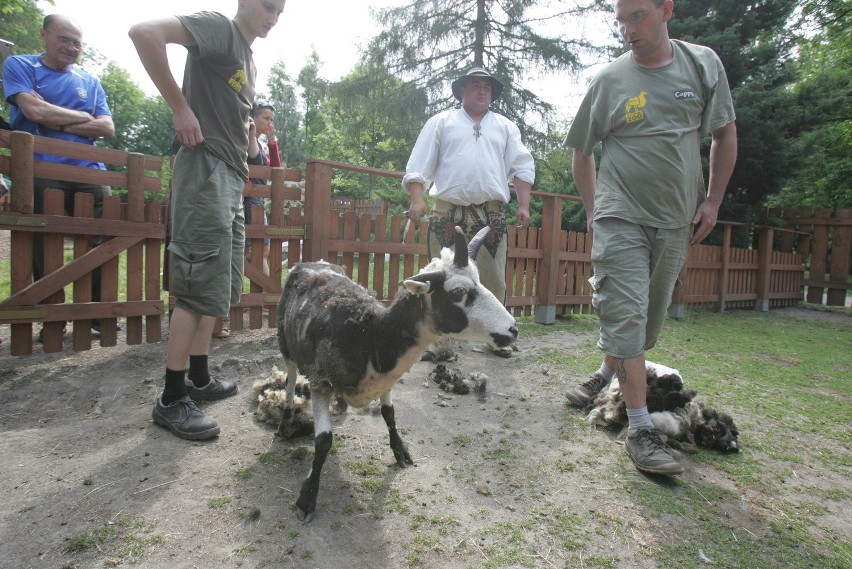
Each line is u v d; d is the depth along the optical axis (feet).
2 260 28.35
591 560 7.68
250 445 10.55
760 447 11.98
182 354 10.82
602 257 11.09
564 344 21.04
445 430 11.96
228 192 11.06
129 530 7.66
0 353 15.30
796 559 7.99
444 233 16.81
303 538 7.76
